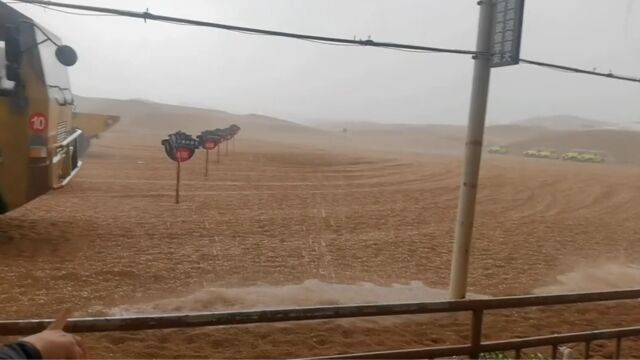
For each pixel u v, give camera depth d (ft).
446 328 22.33
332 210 54.29
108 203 50.85
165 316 10.98
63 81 35.83
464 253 25.36
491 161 167.12
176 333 19.95
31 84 29.50
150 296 24.45
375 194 70.18
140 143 149.59
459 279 25.48
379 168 114.11
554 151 268.21
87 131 74.28
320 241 38.91
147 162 98.53
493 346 14.11
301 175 90.79
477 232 46.83
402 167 119.24
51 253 31.09
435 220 50.88
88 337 18.92
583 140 339.77
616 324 24.22
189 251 33.47
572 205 71.26
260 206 54.19
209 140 80.23
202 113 409.08
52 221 40.29
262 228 42.47
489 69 24.72
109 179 70.95
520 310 25.63
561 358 19.44
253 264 31.30
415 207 59.36
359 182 84.99
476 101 24.77
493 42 24.50
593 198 79.87
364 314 12.45
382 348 19.80
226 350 18.86
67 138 36.78
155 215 45.52
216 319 11.28
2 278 25.59
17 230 36.37
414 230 45.21
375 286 28.02
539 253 39.42
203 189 65.57
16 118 29.40
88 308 22.24
